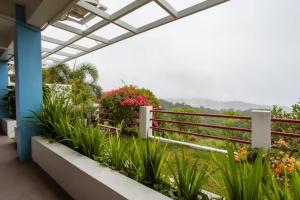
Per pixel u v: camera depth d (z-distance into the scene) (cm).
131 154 204
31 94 387
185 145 390
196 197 151
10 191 257
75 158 251
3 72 781
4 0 352
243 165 138
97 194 188
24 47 377
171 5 332
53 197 242
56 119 355
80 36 498
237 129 344
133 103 549
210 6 309
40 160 337
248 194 116
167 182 176
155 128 487
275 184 120
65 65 964
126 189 168
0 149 468
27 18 365
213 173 157
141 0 330
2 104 768
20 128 377
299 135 278
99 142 260
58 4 302
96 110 617
